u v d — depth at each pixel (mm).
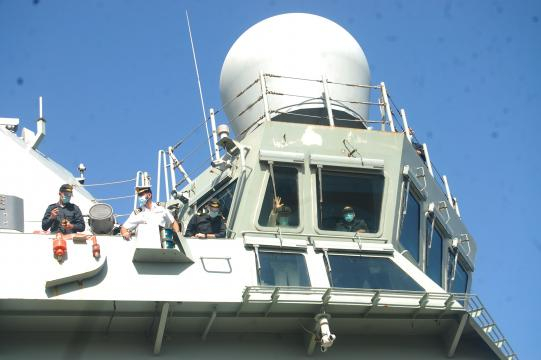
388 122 22453
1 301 16641
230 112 24641
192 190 23000
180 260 17984
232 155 21266
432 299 18406
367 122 22984
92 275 17297
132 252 17859
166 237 18047
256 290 17516
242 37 24906
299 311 17938
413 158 21828
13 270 16984
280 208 20203
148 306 17328
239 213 20109
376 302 18094
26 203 24562
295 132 20859
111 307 17188
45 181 24906
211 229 19906
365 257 19328
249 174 20516
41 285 16922
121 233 18125
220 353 17750
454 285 23891
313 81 23672
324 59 24031
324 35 24406
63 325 17250
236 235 19828
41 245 17359
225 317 17719
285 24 24594
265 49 24156
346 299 18000
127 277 17500
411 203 21672
